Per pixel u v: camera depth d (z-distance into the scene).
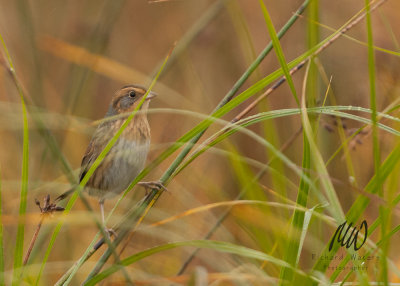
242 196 9.17
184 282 9.48
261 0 6.51
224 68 15.04
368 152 11.50
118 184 11.12
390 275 9.33
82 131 12.73
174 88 15.59
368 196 5.82
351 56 13.29
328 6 14.10
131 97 11.20
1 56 7.75
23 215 6.68
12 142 13.17
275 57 15.05
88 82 13.18
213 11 12.91
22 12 12.75
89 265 10.78
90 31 15.05
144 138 11.20
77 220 7.49
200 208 7.77
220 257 9.68
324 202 6.38
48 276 11.09
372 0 8.22
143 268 11.68
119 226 8.14
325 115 11.04
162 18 16.75
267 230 8.98
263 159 13.81
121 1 13.66
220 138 7.24
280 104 14.30
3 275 6.78
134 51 16.48
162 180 8.16
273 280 7.29
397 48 7.95
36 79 12.27
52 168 11.98
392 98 11.15
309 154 6.63
